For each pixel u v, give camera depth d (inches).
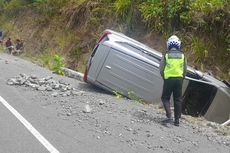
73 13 866.1
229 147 321.4
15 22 1224.2
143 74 478.9
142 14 673.0
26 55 1007.6
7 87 447.8
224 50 581.9
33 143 279.1
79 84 522.3
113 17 742.5
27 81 475.5
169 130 346.9
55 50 876.0
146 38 658.8
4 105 370.3
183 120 404.8
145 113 395.5
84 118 348.8
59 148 273.7
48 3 1020.5
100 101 417.1
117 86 486.6
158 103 472.7
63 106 383.2
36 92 435.8
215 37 589.3
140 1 690.8
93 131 316.5
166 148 296.7
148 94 477.4
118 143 295.1
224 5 580.1
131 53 483.8
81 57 782.5
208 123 400.5
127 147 288.7
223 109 470.3
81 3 849.5
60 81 513.3
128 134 318.3
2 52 1100.5
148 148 292.2
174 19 627.5
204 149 307.1
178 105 368.5
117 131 322.7
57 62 647.1
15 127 309.9
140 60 480.4
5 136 288.4
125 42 504.1
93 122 339.6
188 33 607.5
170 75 366.6
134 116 377.7
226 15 577.6
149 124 356.2
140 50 494.9
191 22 607.2
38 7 1085.8
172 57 370.0
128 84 483.5
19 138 286.8
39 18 1056.8
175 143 311.7
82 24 830.5
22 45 1053.8
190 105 487.5
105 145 287.9
